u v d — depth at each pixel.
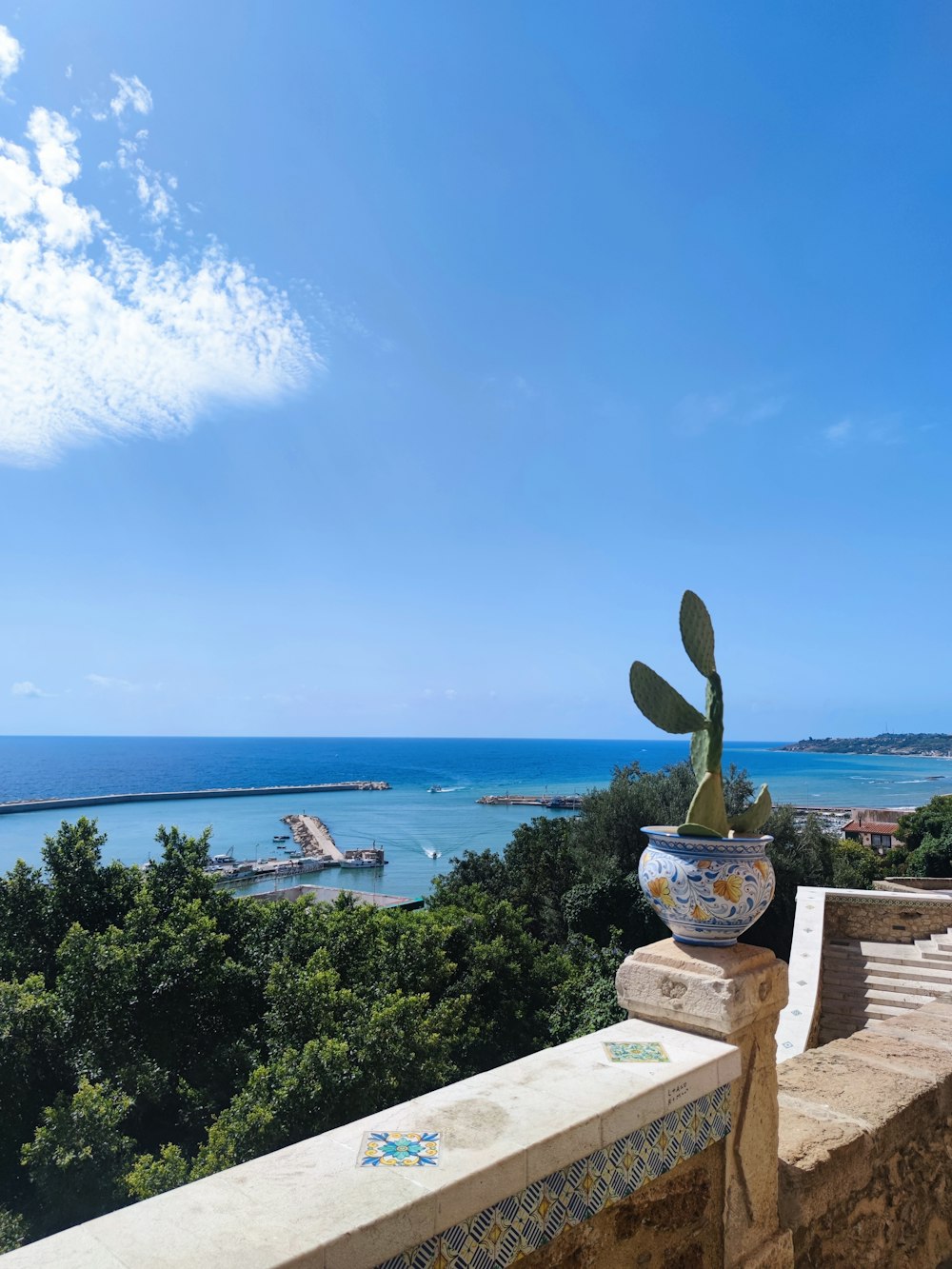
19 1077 10.66
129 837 94.56
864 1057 3.96
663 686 2.94
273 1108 9.70
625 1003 2.74
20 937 14.02
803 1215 2.71
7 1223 8.80
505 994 17.00
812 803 133.38
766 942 26.06
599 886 25.75
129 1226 1.43
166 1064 11.94
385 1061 10.58
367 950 15.06
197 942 12.66
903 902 14.52
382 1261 1.48
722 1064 2.39
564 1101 2.03
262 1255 1.36
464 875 30.75
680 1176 2.29
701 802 2.75
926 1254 3.41
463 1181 1.64
